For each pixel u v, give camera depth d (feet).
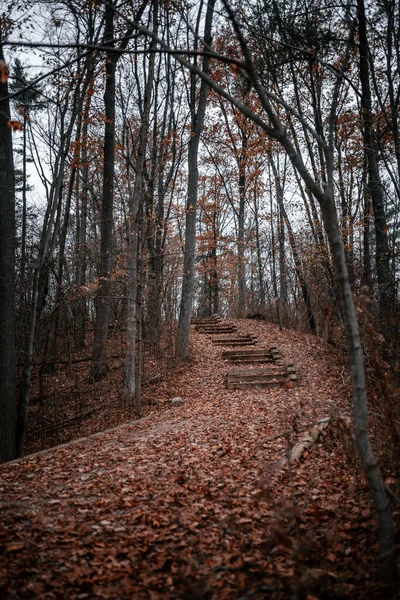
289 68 54.24
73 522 14.92
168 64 57.31
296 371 41.78
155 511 15.53
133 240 37.88
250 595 11.02
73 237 75.61
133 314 37.70
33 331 31.81
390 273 34.78
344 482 17.35
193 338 60.85
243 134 73.36
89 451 23.91
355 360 11.49
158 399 39.01
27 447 33.94
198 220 91.35
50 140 37.22
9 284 29.37
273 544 12.69
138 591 11.23
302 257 58.70
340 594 10.83
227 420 28.55
